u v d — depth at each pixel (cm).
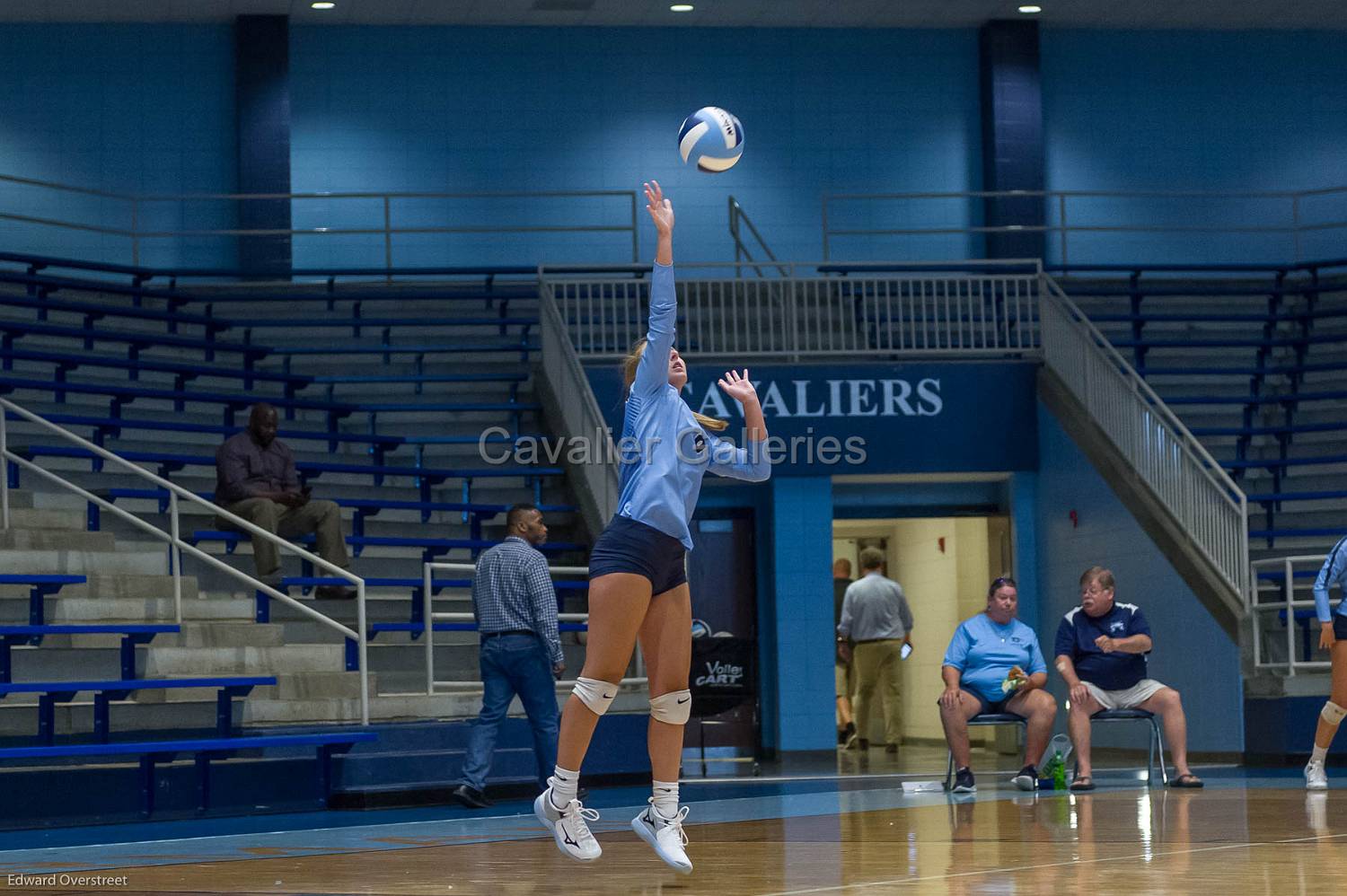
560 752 583
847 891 531
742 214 2242
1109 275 2467
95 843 853
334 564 1430
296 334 2116
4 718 1090
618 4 2406
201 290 2127
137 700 1166
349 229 2353
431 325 2088
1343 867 588
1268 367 2069
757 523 1892
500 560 1120
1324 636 1138
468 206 2425
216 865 681
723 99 2494
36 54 2341
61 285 1998
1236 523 1503
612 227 2333
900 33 2533
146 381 1884
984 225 2502
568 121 2462
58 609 1195
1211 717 1537
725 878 584
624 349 2064
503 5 2391
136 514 1503
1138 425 1672
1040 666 1177
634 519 570
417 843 799
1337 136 2583
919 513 1977
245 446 1433
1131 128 2545
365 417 1919
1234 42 2584
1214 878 554
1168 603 1612
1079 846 693
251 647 1231
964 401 1894
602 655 571
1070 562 1820
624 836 825
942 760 1722
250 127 2330
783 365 1862
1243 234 2536
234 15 2364
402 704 1255
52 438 1641
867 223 2494
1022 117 2472
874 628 1936
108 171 2341
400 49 2439
